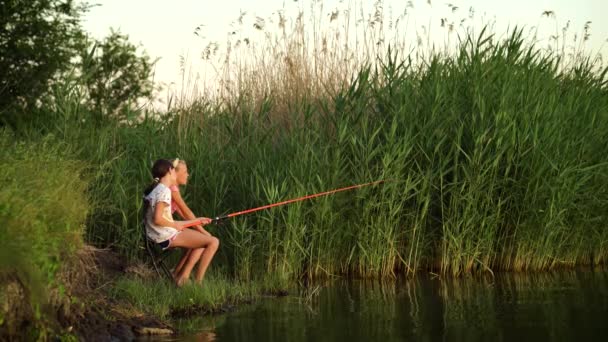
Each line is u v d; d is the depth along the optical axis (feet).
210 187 34.76
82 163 32.14
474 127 35.06
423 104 36.86
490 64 37.70
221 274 31.96
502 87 36.22
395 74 37.68
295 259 33.32
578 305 26.50
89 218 33.30
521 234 34.94
